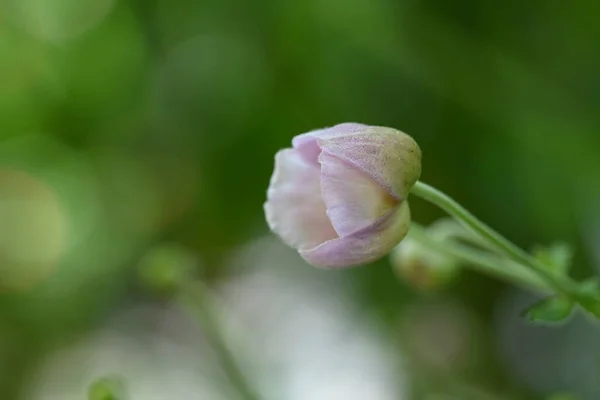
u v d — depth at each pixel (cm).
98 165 66
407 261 39
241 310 63
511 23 51
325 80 55
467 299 56
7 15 62
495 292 55
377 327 57
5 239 71
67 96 62
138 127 61
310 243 33
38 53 62
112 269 69
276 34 55
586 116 49
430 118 53
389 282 57
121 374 67
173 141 61
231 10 55
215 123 57
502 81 51
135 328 69
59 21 62
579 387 50
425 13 51
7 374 70
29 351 71
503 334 54
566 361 51
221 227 62
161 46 58
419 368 47
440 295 56
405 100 54
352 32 53
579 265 50
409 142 32
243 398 39
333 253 32
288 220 33
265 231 62
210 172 60
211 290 64
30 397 69
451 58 51
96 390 36
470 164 52
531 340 53
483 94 51
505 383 53
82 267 70
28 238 71
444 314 56
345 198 32
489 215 52
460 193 53
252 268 65
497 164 52
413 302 57
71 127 64
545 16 50
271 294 64
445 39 51
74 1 61
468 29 51
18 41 62
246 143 58
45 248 71
